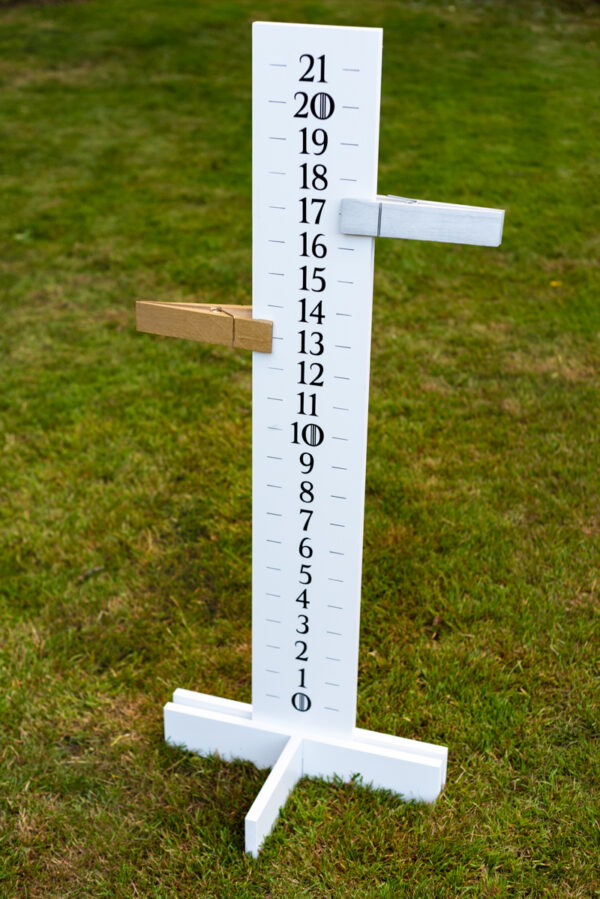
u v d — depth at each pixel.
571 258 6.72
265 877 2.55
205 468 4.41
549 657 3.28
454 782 2.81
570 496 4.16
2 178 8.35
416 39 12.41
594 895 2.49
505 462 4.41
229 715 2.94
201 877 2.57
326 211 2.33
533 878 2.53
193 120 9.89
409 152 8.70
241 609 3.58
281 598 2.73
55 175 8.45
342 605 2.68
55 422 4.82
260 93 2.27
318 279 2.39
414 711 3.06
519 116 9.70
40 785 2.86
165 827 2.72
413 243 7.00
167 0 14.12
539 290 6.25
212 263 6.69
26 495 4.23
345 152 2.26
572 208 7.54
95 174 8.47
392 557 3.78
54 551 3.89
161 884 2.55
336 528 2.60
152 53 11.97
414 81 10.83
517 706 3.09
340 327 2.42
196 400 5.01
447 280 6.43
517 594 3.58
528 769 2.86
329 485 2.57
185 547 3.92
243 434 4.68
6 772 2.90
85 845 2.67
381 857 2.60
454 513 4.03
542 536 3.91
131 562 3.85
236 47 12.23
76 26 12.97
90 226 7.37
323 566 2.65
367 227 2.30
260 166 2.33
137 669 3.33
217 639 3.44
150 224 7.40
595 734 2.98
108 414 4.89
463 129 9.32
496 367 5.29
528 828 2.67
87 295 6.29
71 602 3.61
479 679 3.20
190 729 2.96
